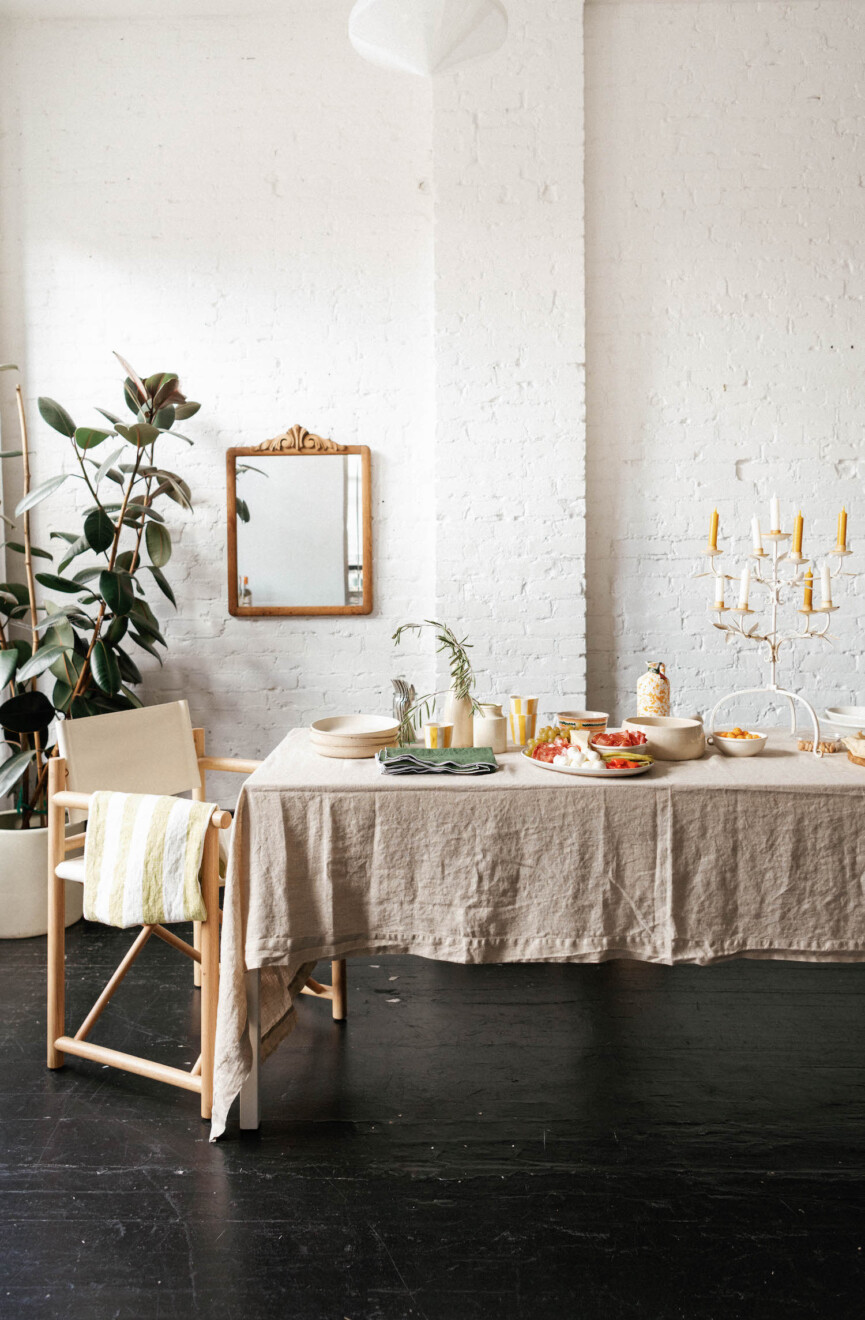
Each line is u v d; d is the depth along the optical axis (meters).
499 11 2.20
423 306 4.00
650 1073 2.36
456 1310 1.60
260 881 2.08
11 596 3.39
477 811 2.10
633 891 2.11
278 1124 2.14
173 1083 2.19
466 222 3.82
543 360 3.84
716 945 2.10
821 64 3.91
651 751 2.36
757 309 3.98
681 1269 1.69
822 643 4.05
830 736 2.64
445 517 3.90
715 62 3.93
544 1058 2.43
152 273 4.02
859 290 3.96
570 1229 1.79
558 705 3.94
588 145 3.96
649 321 4.00
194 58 3.97
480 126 3.79
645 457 4.04
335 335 4.02
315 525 4.04
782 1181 1.93
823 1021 2.64
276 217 3.99
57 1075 2.36
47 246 4.01
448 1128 2.12
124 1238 1.76
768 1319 1.58
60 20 3.97
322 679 4.11
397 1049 2.48
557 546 3.89
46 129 3.99
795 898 2.10
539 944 2.11
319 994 2.73
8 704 3.25
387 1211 1.84
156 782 2.64
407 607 4.07
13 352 4.04
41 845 3.27
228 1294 1.63
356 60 3.95
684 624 4.08
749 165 3.95
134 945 2.50
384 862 2.10
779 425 4.01
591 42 3.93
